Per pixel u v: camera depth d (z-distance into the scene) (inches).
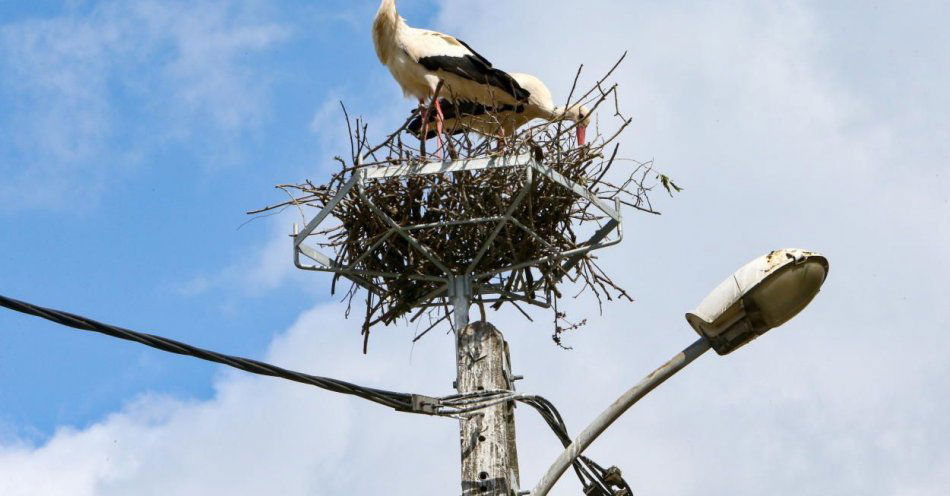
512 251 454.0
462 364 393.7
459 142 480.7
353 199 470.9
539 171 440.8
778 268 351.3
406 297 467.5
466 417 379.6
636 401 355.6
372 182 453.7
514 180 453.4
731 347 358.9
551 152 467.8
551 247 454.6
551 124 505.7
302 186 481.7
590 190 477.4
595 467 435.2
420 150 469.7
